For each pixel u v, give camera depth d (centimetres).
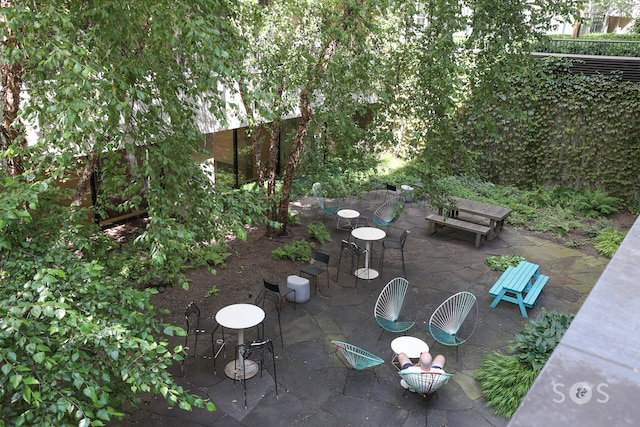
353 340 799
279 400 662
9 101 539
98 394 353
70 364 328
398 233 1266
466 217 1329
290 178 1141
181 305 883
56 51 387
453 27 801
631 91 1362
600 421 116
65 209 479
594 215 1388
